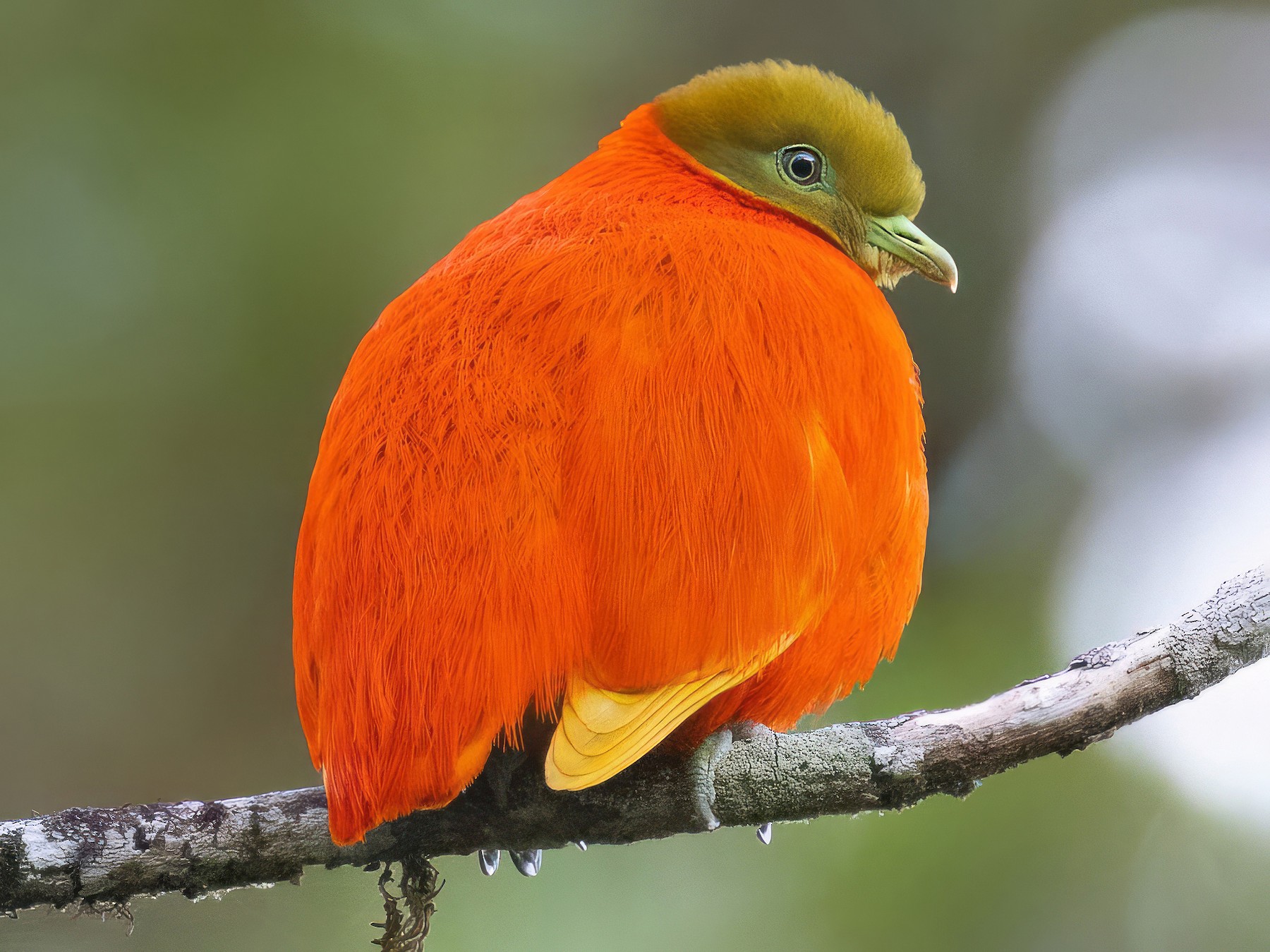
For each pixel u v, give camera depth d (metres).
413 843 6.61
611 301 6.09
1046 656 13.62
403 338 6.26
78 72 15.02
